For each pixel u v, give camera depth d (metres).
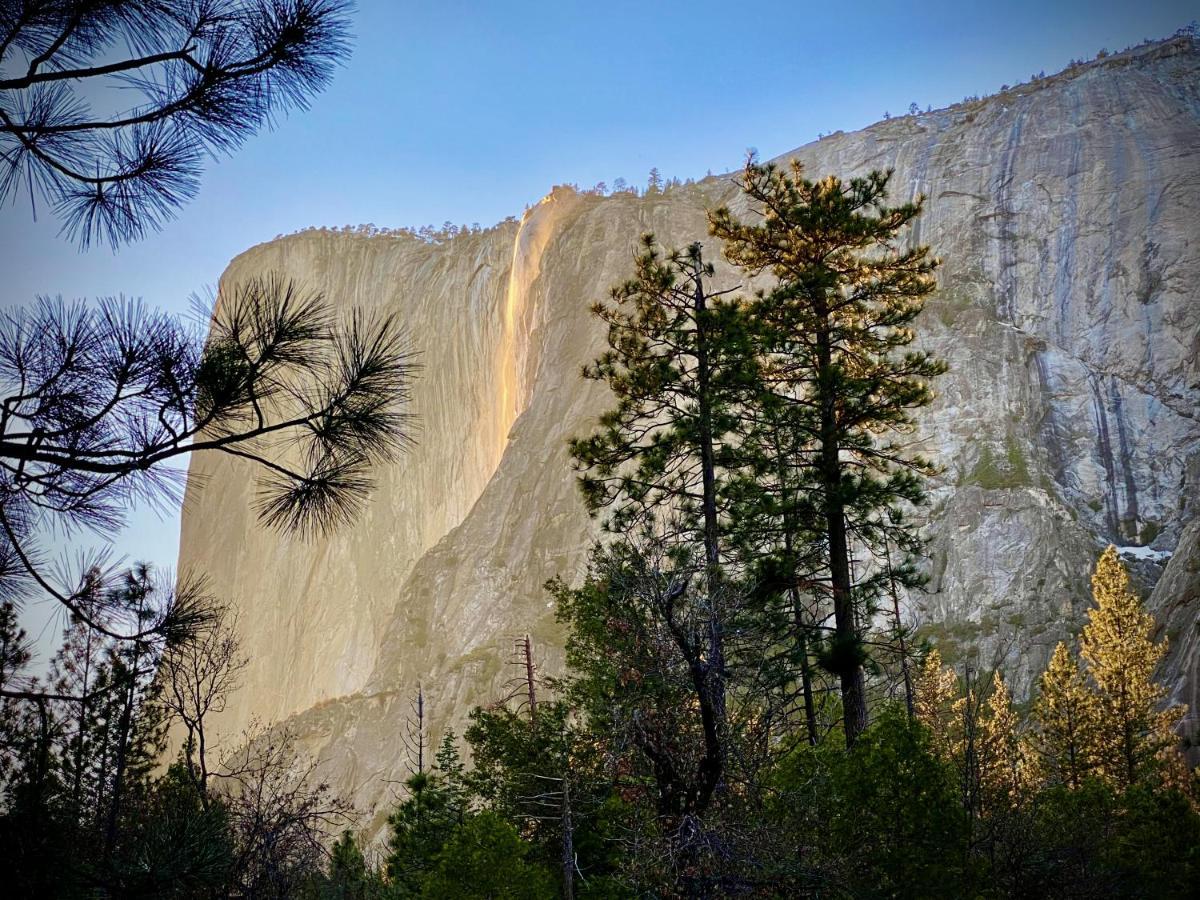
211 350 5.73
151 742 16.80
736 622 15.70
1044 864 18.64
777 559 21.55
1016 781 23.11
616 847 16.88
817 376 24.28
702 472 22.28
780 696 16.70
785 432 23.59
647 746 14.82
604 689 19.05
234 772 18.45
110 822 13.12
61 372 5.59
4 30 5.84
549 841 18.72
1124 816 22.44
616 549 16.95
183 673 18.12
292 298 5.82
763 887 13.86
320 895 18.72
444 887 16.36
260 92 6.21
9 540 5.78
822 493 23.14
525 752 20.36
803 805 15.33
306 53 6.20
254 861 15.60
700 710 15.29
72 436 5.59
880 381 24.45
